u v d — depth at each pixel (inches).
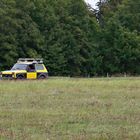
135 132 792.9
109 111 1053.8
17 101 1248.2
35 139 732.7
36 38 4018.2
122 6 4753.9
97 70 4362.7
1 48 3855.8
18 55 3959.2
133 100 1290.6
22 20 3971.5
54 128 834.2
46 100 1277.1
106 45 4411.9
